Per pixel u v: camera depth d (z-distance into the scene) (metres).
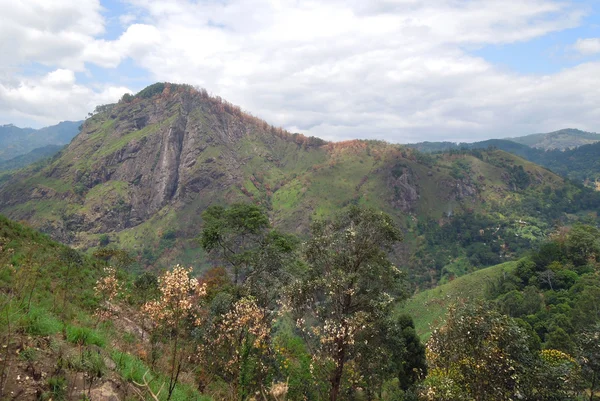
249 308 11.77
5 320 7.11
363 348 16.75
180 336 13.54
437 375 17.98
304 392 16.39
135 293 19.08
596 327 21.11
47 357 6.83
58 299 12.67
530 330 39.50
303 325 16.41
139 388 7.90
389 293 18.33
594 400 19.81
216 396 11.86
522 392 16.05
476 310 16.52
